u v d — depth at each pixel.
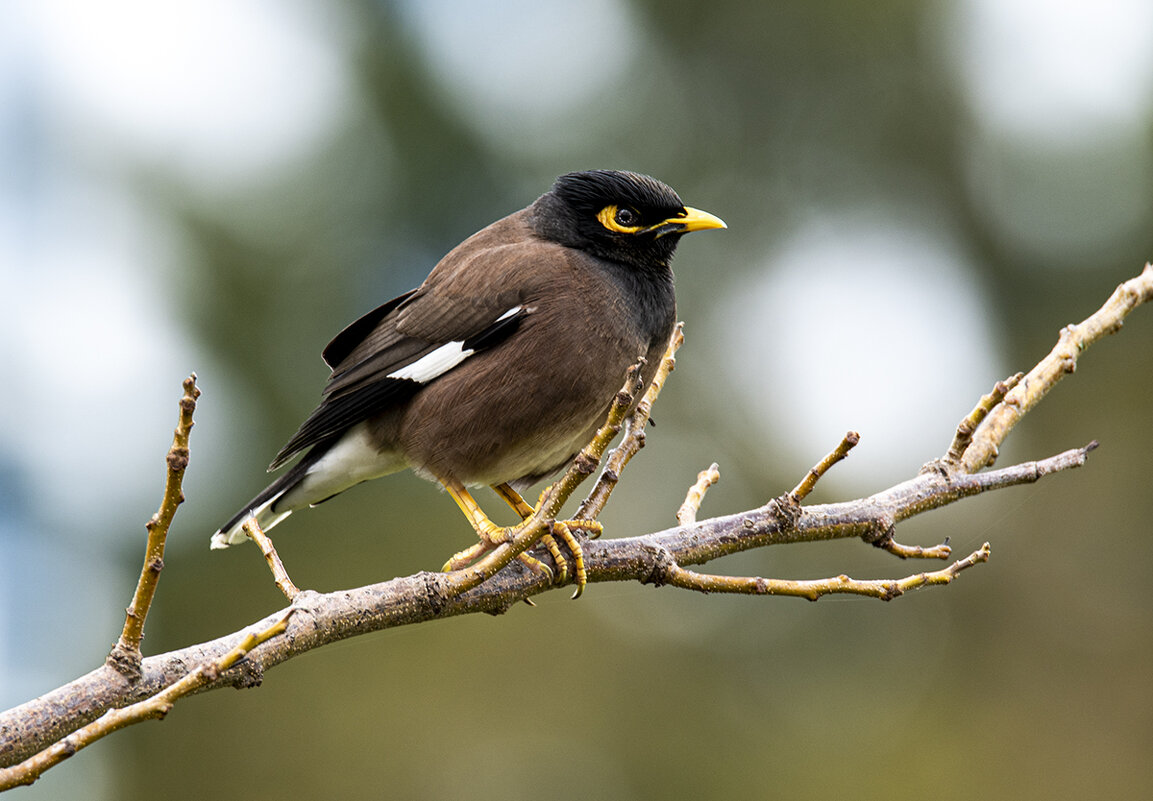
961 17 16.11
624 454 6.09
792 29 16.33
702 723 12.57
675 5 16.58
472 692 12.59
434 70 15.42
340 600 4.88
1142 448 13.60
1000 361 15.64
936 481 6.13
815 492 13.55
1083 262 15.45
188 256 13.80
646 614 12.98
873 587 5.21
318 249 14.41
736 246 15.88
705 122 16.30
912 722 12.51
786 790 12.11
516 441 6.89
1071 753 12.30
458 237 15.44
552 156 15.74
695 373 14.84
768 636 12.92
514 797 12.18
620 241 7.26
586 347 6.84
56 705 4.09
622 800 12.20
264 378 13.82
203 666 3.59
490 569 4.91
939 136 16.33
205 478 13.16
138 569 12.63
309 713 12.45
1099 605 13.05
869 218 16.23
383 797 12.11
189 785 12.19
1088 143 15.27
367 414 7.04
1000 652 12.92
